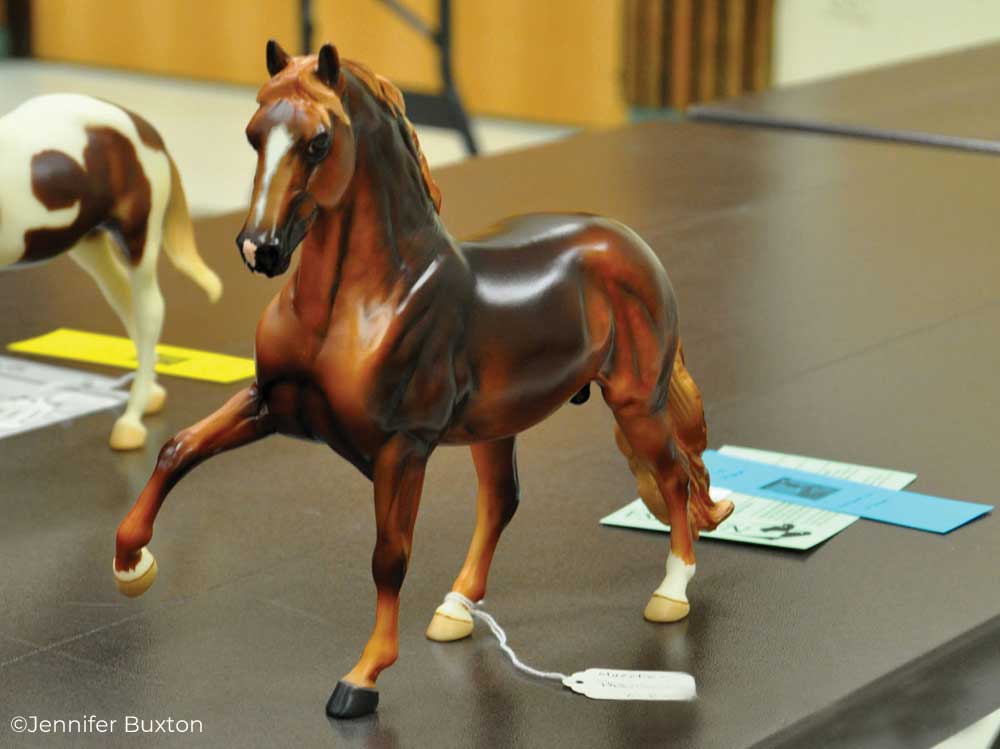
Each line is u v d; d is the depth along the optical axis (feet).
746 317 7.91
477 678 4.49
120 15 26.22
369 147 3.90
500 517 4.76
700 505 4.95
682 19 20.45
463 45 23.09
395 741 4.15
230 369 7.26
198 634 4.81
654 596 4.87
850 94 12.89
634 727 4.21
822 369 7.21
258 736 4.19
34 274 8.65
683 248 9.05
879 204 9.91
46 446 6.42
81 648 4.73
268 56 3.82
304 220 3.76
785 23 20.16
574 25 22.15
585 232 4.43
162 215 6.46
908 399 6.84
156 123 22.94
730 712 4.29
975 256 8.88
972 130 11.50
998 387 6.98
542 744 4.13
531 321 4.21
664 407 4.68
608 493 5.88
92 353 7.47
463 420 4.20
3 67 26.84
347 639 4.76
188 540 5.50
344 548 5.43
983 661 4.83
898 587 5.10
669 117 21.01
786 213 9.75
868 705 4.43
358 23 23.79
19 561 5.38
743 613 4.91
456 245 4.17
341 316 3.98
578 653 4.65
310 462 6.21
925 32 19.27
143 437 6.43
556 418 6.68
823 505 5.77
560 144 11.66
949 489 5.93
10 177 5.99
